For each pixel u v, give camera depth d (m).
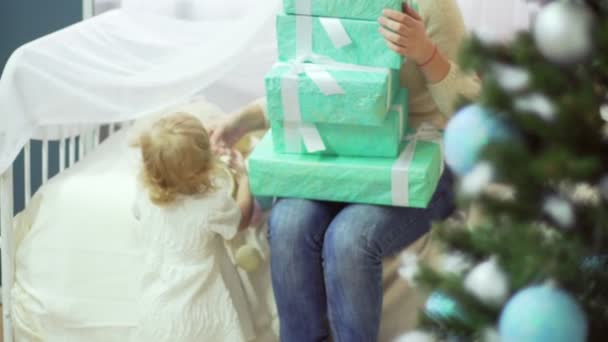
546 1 0.95
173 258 1.84
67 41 2.07
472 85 1.71
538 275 0.91
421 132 1.79
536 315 0.87
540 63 0.94
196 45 2.14
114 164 2.10
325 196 1.70
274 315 1.92
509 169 0.94
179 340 1.82
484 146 0.95
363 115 1.62
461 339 1.00
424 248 1.86
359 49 1.64
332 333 1.78
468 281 0.96
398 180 1.65
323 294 1.72
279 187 1.71
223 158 1.96
